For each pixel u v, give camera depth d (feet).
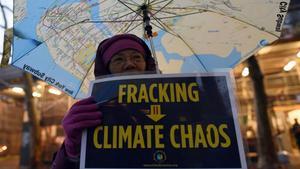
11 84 38.75
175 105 3.58
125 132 3.40
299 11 24.93
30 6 5.26
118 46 4.54
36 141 34.91
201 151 3.31
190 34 5.71
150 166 3.25
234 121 3.46
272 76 31.27
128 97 3.61
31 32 5.14
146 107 3.56
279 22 5.16
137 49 4.59
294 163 24.39
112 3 5.69
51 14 5.32
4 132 43.65
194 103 3.59
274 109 29.73
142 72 3.78
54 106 36.50
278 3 5.24
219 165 3.23
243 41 5.34
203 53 5.56
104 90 3.69
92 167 3.25
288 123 28.60
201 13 5.71
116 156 3.29
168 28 5.78
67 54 5.30
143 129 3.42
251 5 5.39
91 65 5.39
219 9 5.59
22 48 5.05
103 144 3.34
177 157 3.28
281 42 28.40
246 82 27.84
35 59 5.07
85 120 3.36
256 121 25.66
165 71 5.65
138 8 5.70
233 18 5.49
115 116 3.49
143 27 5.75
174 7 5.73
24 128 37.83
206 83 3.72
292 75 30.68
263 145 24.39
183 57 5.63
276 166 23.61
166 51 5.74
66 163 3.51
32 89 35.60
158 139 3.38
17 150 42.83
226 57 5.39
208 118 3.49
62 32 5.33
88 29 5.50
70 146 3.39
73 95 5.18
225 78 3.72
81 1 5.55
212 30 5.60
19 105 44.21
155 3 5.70
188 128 3.43
